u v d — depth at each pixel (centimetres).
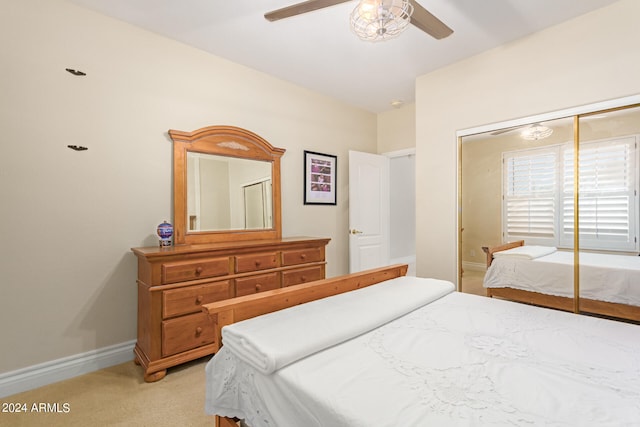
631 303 215
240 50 270
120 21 228
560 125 238
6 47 187
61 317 205
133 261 235
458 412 76
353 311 138
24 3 192
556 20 230
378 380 90
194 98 265
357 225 390
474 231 288
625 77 208
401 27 165
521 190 260
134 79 234
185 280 212
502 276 272
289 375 93
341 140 392
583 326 135
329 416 78
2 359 186
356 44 260
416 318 143
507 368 98
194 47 265
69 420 163
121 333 229
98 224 220
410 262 577
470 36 250
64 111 206
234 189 287
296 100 343
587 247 231
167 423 161
